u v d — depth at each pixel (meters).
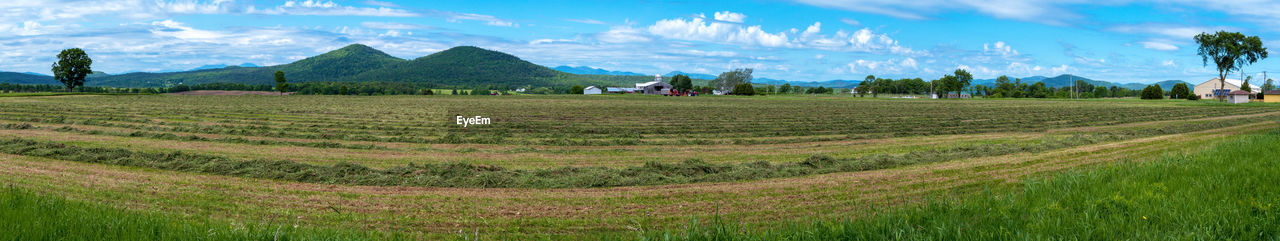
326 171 12.38
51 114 35.56
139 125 26.97
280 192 10.27
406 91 161.75
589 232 7.97
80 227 6.00
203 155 15.43
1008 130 27.67
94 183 10.84
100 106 48.19
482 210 9.13
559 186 11.15
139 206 9.05
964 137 24.00
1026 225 6.71
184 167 12.84
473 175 12.20
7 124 24.92
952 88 135.12
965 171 13.28
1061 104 71.75
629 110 49.91
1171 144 19.08
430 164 14.04
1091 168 12.66
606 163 15.49
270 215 8.63
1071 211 7.34
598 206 9.51
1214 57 73.69
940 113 46.22
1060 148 18.50
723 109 52.78
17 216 6.09
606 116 39.91
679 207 9.48
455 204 9.52
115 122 28.95
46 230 5.78
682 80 154.62
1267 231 6.46
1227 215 6.88
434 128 27.17
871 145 20.69
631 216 8.86
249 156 15.81
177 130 23.75
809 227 7.08
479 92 169.00
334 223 8.20
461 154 17.12
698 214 9.02
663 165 13.91
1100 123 32.88
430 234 7.71
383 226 8.12
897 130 27.44
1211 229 6.40
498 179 11.52
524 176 12.04
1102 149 17.89
